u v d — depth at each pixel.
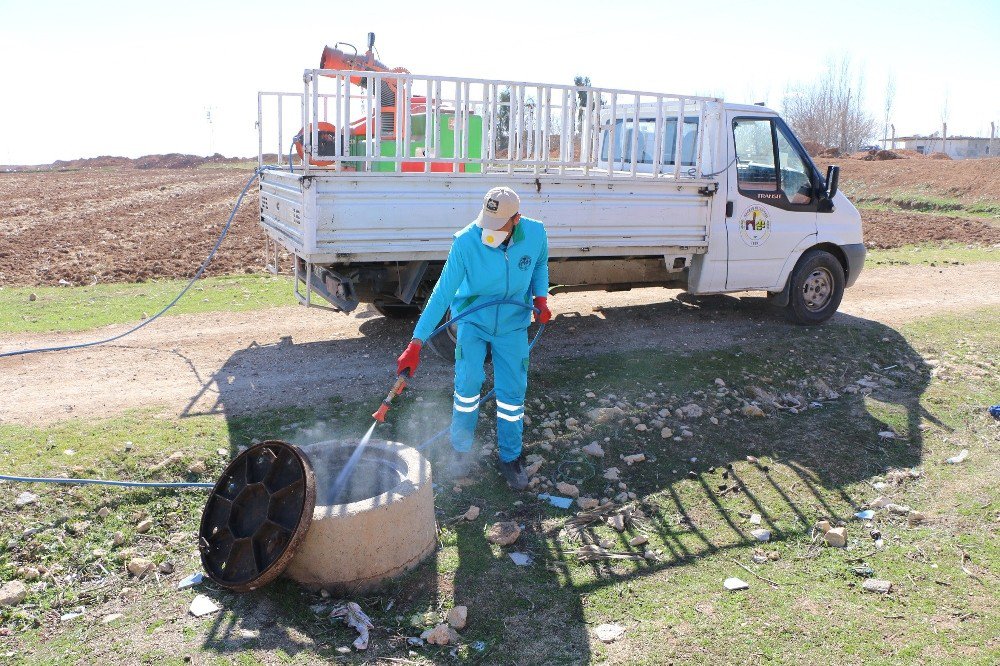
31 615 3.96
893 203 31.41
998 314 10.05
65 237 17.00
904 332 9.11
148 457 5.34
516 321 5.11
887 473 5.85
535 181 7.27
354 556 4.14
